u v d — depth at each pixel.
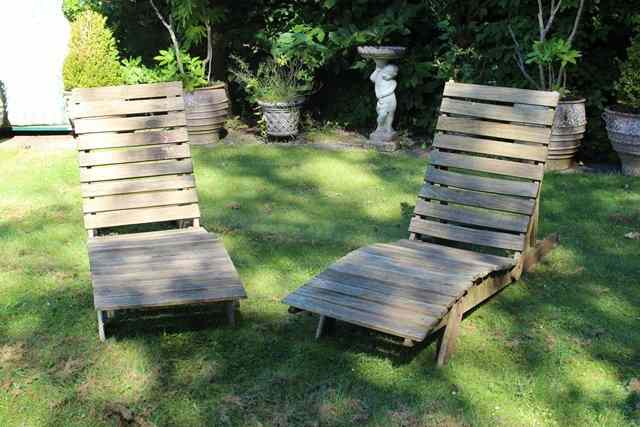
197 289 3.95
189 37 8.27
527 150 4.81
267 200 6.32
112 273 4.14
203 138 8.23
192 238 4.72
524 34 7.36
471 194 4.90
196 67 8.45
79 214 5.99
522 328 4.15
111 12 9.02
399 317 3.60
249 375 3.71
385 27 7.84
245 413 3.42
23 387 3.62
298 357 3.86
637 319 4.24
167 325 4.20
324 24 8.66
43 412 3.44
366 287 3.94
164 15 9.09
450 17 7.91
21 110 8.59
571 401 3.48
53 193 6.50
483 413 3.39
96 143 5.11
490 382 3.64
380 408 3.44
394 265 4.24
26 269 4.93
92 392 3.58
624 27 7.20
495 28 7.48
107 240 4.71
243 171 7.14
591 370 3.73
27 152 7.91
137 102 5.21
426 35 8.48
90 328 4.16
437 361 3.78
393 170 7.14
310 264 5.00
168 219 5.07
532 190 4.72
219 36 9.03
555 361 3.81
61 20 8.41
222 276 4.11
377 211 6.04
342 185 6.71
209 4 8.78
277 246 5.31
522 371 3.73
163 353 3.91
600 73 7.32
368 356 3.86
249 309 4.39
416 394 3.54
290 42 8.29
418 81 8.05
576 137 6.98
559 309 4.35
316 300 3.81
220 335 4.09
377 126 8.61
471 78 7.78
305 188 6.64
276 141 8.33
